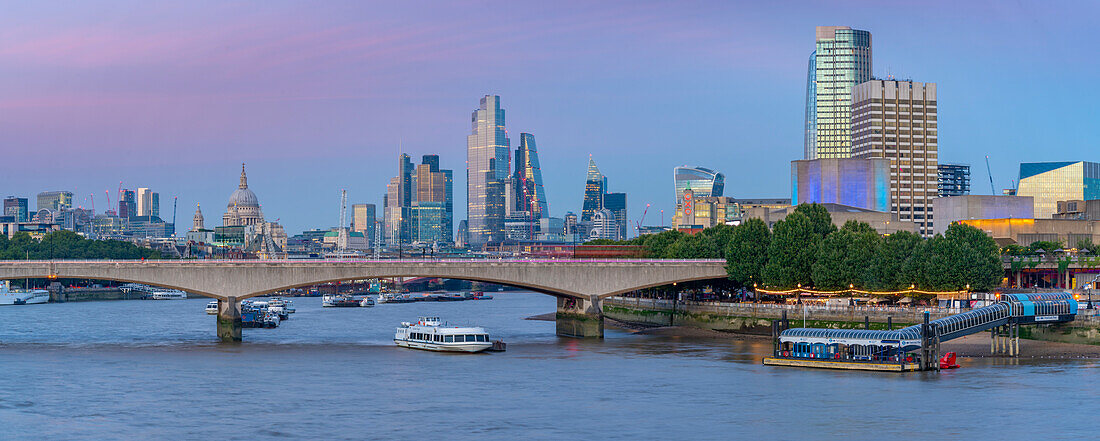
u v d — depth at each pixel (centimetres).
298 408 14762
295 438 12950
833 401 15025
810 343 18825
